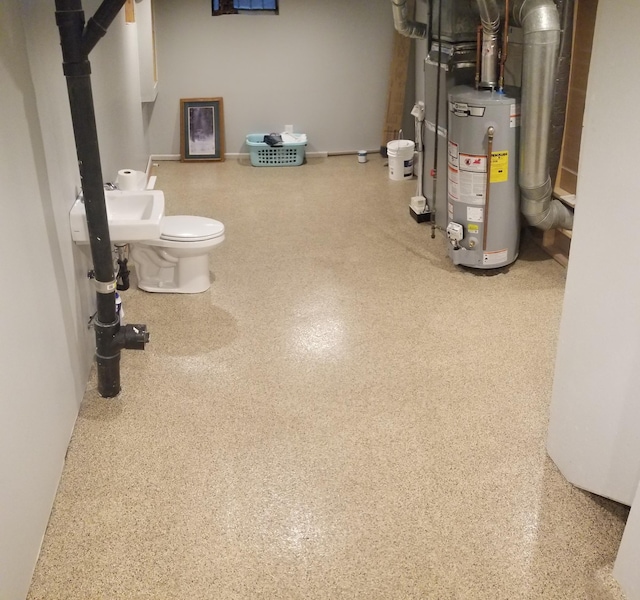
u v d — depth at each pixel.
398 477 2.65
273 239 5.17
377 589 2.16
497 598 2.13
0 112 2.13
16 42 2.35
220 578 2.21
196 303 4.12
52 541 2.35
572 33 4.13
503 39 4.02
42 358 2.43
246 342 3.66
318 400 3.15
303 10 7.05
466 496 2.55
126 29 5.23
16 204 2.23
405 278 4.45
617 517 2.44
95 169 2.70
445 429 2.93
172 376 3.34
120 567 2.25
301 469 2.70
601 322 2.28
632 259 2.11
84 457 2.76
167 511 2.49
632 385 2.22
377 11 7.13
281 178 6.81
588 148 2.22
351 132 7.55
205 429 2.95
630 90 2.01
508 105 3.99
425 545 2.33
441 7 4.60
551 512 2.47
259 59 7.20
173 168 7.20
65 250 2.89
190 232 4.03
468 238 4.35
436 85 4.90
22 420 2.14
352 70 7.33
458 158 4.19
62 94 3.03
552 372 3.35
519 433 2.90
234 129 7.46
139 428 2.95
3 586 1.90
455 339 3.68
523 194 4.23
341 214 5.71
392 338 3.70
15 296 2.15
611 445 2.36
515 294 4.18
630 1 1.96
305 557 2.29
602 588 2.16
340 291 4.28
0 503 1.89
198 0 6.93
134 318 3.92
